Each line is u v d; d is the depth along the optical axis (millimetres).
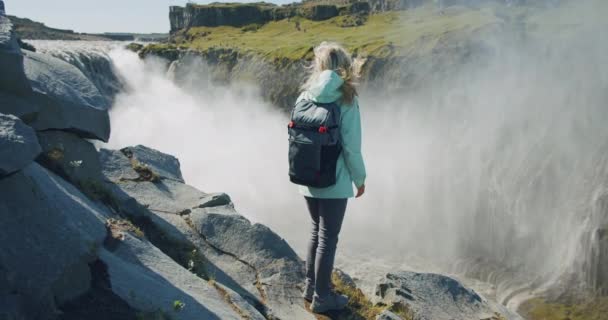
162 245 5293
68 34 52094
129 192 6328
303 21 66688
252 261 5465
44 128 5266
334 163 3918
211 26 68312
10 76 4770
